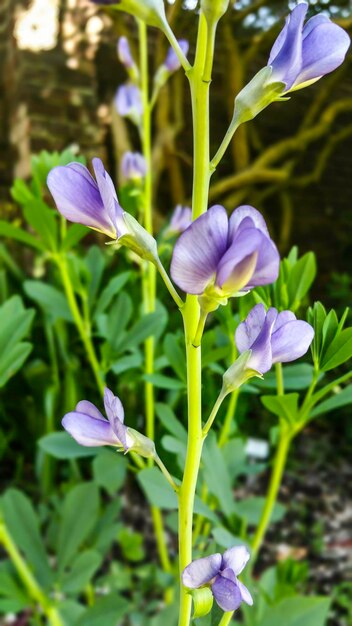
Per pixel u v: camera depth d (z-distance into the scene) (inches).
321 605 10.7
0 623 18.1
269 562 23.8
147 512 25.0
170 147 39.3
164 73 13.6
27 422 22.7
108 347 12.6
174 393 15.5
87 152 37.4
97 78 39.4
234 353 11.4
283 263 10.1
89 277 13.5
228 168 45.9
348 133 45.3
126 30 35.7
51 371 20.2
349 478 31.3
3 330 11.0
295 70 6.1
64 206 6.2
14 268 21.5
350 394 9.9
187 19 29.2
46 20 36.4
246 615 11.2
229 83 40.7
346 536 26.1
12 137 38.6
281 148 42.2
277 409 9.9
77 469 18.9
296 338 6.6
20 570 11.7
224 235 5.6
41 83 36.4
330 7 32.9
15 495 12.8
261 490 28.8
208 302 5.8
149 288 14.1
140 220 14.6
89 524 12.7
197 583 6.3
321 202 50.6
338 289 38.8
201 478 12.2
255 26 41.8
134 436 6.8
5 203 39.3
